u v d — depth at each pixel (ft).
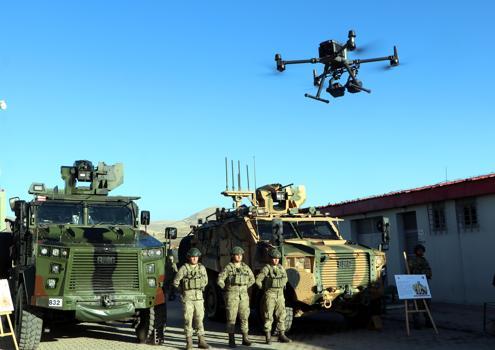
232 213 43.80
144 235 36.04
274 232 35.04
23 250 34.35
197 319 32.42
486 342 32.30
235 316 33.04
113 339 36.29
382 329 38.04
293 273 35.53
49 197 35.99
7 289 30.04
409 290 35.58
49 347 32.96
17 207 36.78
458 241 49.47
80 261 31.50
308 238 40.96
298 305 36.45
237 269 33.32
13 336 30.01
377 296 37.78
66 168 38.37
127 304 32.01
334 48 35.53
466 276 48.52
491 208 46.24
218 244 45.19
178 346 33.50
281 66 36.76
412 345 32.07
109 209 37.50
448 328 37.27
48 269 30.99
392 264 57.62
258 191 47.83
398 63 35.45
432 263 52.39
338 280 36.68
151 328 33.60
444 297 50.85
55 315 32.68
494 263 45.75
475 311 44.19
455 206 49.98
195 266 32.50
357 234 64.39
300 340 34.73
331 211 67.62
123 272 32.45
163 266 33.78
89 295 31.27
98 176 38.65
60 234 33.06
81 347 33.04
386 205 57.57
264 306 33.99
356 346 32.19
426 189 52.19
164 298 33.45
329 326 40.47
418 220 54.34
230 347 32.76
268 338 33.71
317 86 37.42
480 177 46.26
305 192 47.83
